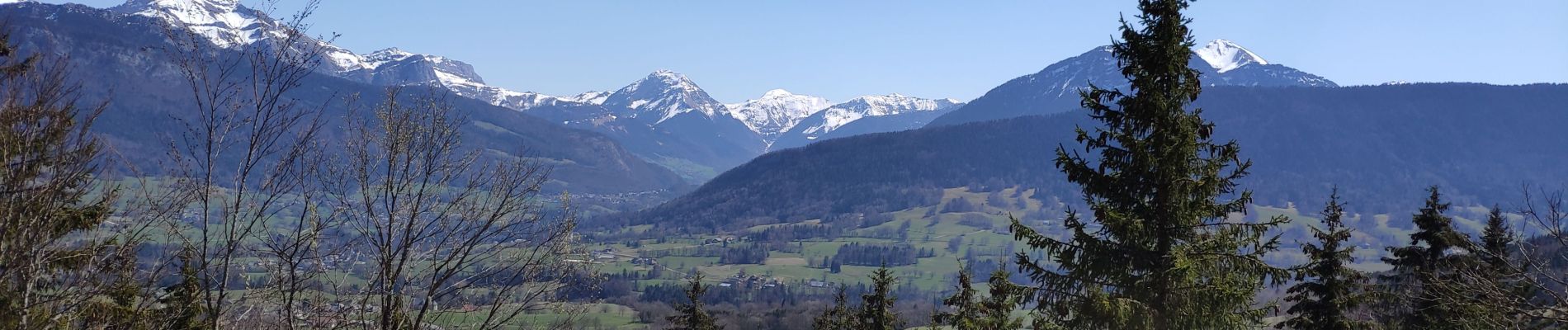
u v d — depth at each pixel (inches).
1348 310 869.2
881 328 1295.5
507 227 392.8
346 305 357.1
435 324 362.9
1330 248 855.1
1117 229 557.6
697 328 1433.3
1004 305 612.4
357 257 361.7
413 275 375.9
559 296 392.5
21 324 320.5
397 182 372.2
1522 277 492.7
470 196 387.2
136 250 331.0
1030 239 606.5
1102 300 542.6
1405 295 810.8
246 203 320.5
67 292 337.1
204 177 312.5
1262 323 603.5
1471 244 601.6
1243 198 575.8
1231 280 563.2
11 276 321.1
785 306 3969.0
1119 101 576.7
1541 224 467.5
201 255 313.9
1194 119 561.0
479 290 382.6
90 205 333.4
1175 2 542.6
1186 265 530.3
